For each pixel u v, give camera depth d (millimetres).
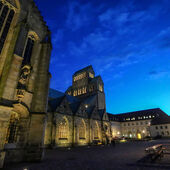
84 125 46406
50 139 32844
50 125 34344
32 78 18844
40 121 16922
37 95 18359
